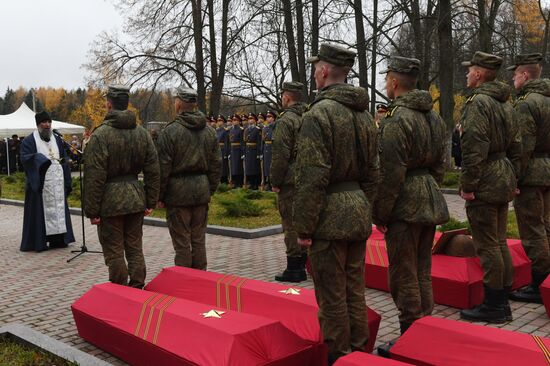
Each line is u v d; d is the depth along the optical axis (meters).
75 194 16.92
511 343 3.54
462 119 5.21
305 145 3.67
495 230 5.30
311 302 4.48
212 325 3.86
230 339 3.66
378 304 6.03
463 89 22.00
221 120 19.80
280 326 3.94
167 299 4.52
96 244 10.16
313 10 19.41
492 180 5.17
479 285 5.75
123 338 4.37
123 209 5.70
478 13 18.06
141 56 23.88
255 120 18.30
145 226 12.14
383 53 19.25
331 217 3.76
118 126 5.74
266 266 8.00
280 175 6.71
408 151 4.33
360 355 3.48
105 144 5.63
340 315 3.82
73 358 4.05
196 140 6.34
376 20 20.11
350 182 3.87
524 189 5.99
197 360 3.66
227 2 23.52
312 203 3.67
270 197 15.02
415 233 4.44
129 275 5.97
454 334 3.77
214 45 24.08
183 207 6.36
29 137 9.48
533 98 5.90
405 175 4.39
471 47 20.30
